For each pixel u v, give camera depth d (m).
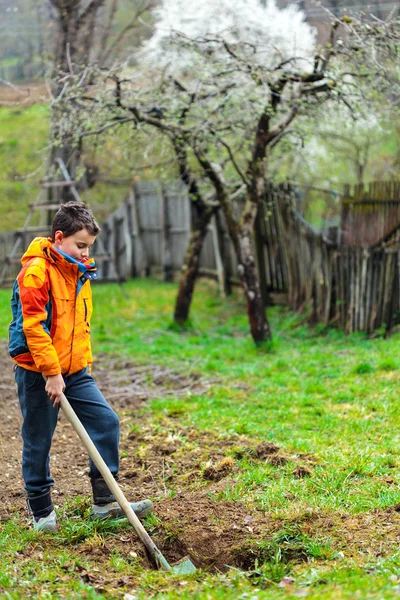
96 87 8.94
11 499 4.82
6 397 7.90
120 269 18.52
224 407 7.01
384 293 9.57
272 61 9.48
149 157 11.10
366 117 9.32
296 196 11.71
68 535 4.05
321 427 6.04
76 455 5.73
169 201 16.72
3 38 19.28
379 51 8.41
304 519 4.09
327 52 8.45
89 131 8.97
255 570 3.58
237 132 9.80
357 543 3.73
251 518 4.21
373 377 7.54
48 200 15.30
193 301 14.16
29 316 3.84
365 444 5.46
